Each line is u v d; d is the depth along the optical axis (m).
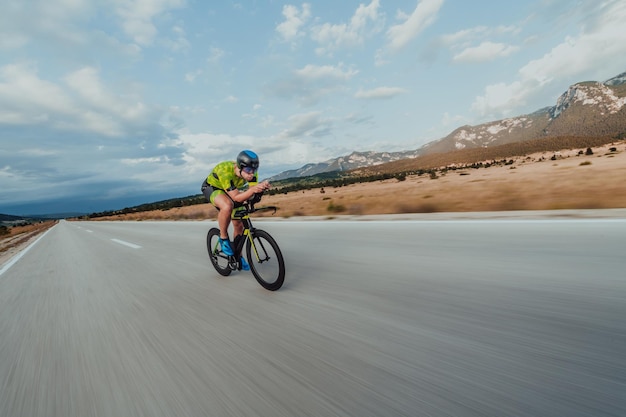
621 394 1.21
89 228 25.38
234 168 3.38
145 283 4.05
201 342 2.10
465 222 5.63
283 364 1.71
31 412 1.52
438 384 1.40
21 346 2.41
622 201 6.43
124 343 2.23
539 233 4.20
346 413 1.27
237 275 3.97
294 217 11.98
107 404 1.52
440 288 2.65
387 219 7.45
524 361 1.50
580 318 1.87
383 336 1.91
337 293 2.80
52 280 4.98
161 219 26.25
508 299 2.27
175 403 1.47
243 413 1.34
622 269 2.60
